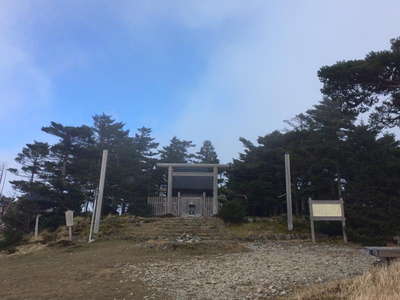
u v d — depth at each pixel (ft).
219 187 105.19
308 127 96.48
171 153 162.20
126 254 41.47
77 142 121.39
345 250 44.86
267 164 93.91
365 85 48.75
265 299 22.59
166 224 62.59
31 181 115.85
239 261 36.14
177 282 27.68
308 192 84.02
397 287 20.29
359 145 70.28
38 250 51.55
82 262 37.70
